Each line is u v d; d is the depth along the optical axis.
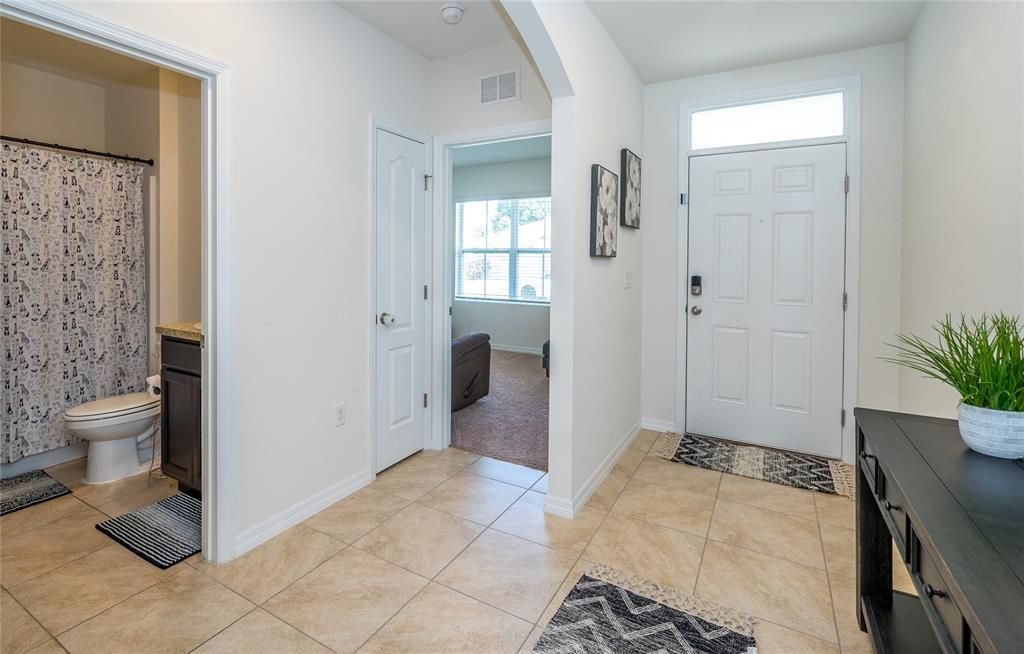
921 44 2.60
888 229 3.03
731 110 3.44
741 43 2.96
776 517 2.53
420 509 2.60
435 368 3.41
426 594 1.92
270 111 2.21
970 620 0.74
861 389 3.16
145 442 3.12
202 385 2.11
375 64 2.79
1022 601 0.75
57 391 3.12
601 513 2.57
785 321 3.35
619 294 3.19
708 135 3.52
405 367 3.18
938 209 2.33
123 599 1.88
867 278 3.11
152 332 3.47
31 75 3.41
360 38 2.69
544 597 1.91
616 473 3.05
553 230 2.50
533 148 6.42
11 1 1.42
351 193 2.67
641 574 2.05
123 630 1.72
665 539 2.32
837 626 1.77
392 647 1.66
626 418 3.43
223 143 2.02
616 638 1.70
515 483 2.92
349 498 2.71
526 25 2.11
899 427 1.52
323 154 2.48
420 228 3.23
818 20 2.69
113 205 3.30
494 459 3.29
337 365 2.63
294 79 2.31
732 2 2.51
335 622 1.77
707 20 2.69
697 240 3.58
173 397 2.71
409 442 3.26
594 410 2.81
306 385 2.46
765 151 3.34
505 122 3.01
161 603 1.86
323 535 2.33
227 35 2.01
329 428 2.60
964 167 2.03
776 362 3.40
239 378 2.13
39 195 3.00
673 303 3.69
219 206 2.02
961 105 2.06
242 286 2.12
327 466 2.60
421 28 2.80
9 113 3.33
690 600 1.90
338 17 2.55
